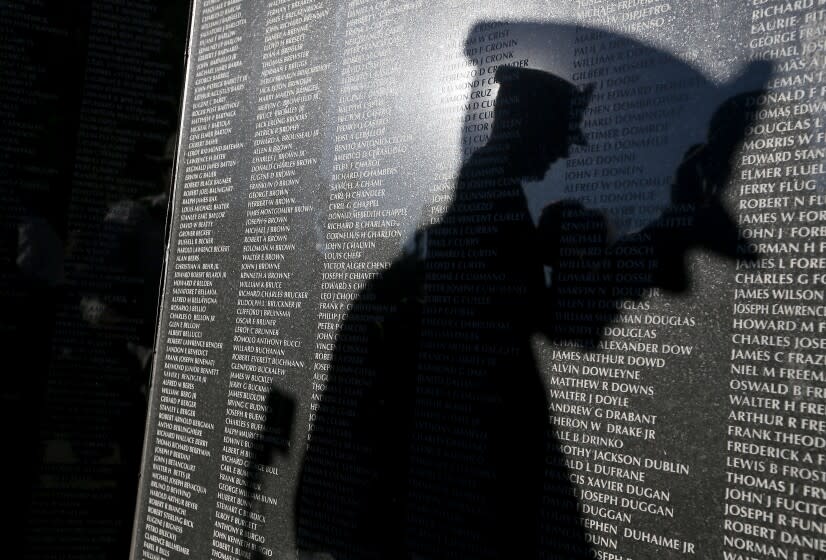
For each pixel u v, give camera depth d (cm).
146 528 195
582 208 124
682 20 116
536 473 123
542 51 133
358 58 166
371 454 149
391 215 154
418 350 144
